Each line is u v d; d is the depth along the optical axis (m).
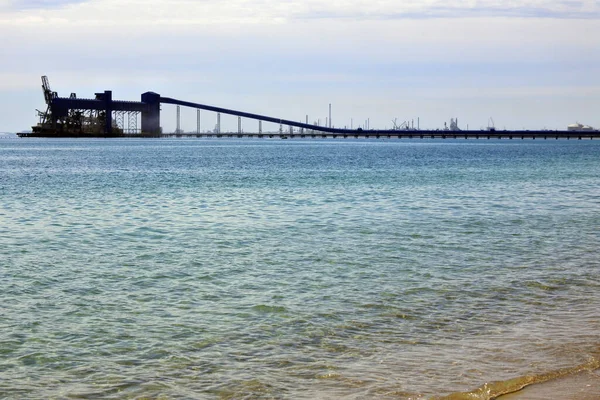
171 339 14.88
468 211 38.84
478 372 12.59
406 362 13.22
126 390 12.12
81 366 13.30
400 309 17.19
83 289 19.77
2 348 14.35
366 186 57.81
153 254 25.45
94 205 43.03
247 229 31.84
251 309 17.30
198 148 189.12
